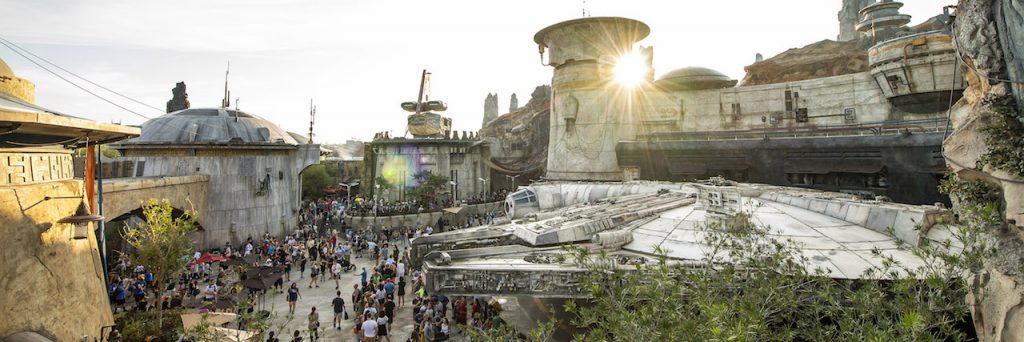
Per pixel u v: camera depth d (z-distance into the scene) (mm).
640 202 23859
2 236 11539
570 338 17328
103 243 17484
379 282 26922
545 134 84938
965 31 10656
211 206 40656
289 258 33188
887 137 29172
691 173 38406
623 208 22266
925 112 32750
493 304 22344
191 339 14109
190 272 28609
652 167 41188
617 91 47500
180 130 41625
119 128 14617
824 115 39000
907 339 7840
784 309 10234
